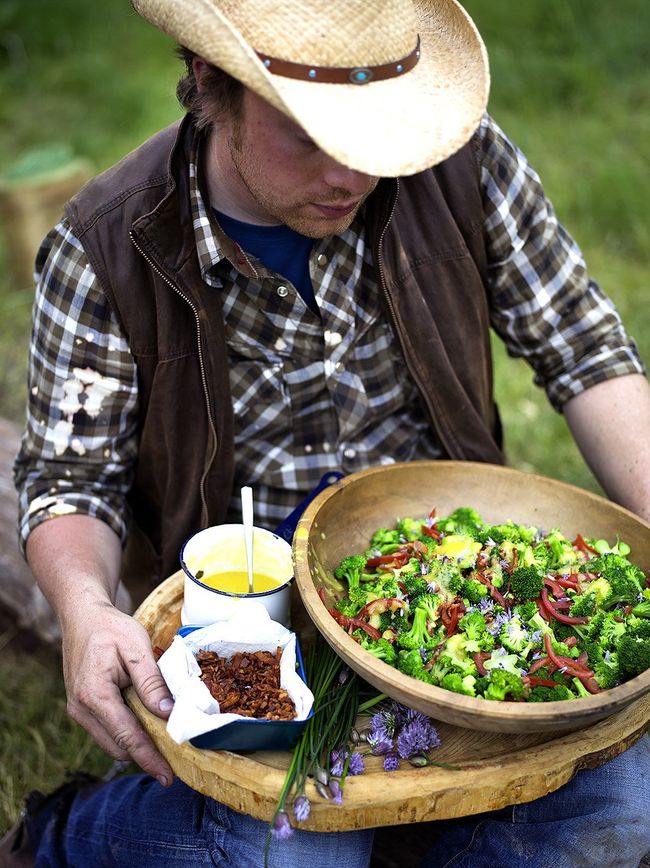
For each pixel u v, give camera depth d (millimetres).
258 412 1983
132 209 1782
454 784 1415
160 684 1514
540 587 1591
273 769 1429
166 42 6953
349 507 1832
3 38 7031
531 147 5227
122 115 6062
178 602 1777
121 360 1882
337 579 1746
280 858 1568
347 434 2039
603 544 1755
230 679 1498
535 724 1332
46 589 1791
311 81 1401
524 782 1435
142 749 1529
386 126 1416
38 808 2078
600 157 5086
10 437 3061
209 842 1658
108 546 1890
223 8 1427
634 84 5828
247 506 1621
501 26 6270
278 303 1865
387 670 1381
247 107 1495
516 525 1794
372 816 1417
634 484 1959
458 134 1472
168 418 1916
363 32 1397
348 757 1450
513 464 3426
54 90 6566
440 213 1938
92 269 1808
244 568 1753
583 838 1610
